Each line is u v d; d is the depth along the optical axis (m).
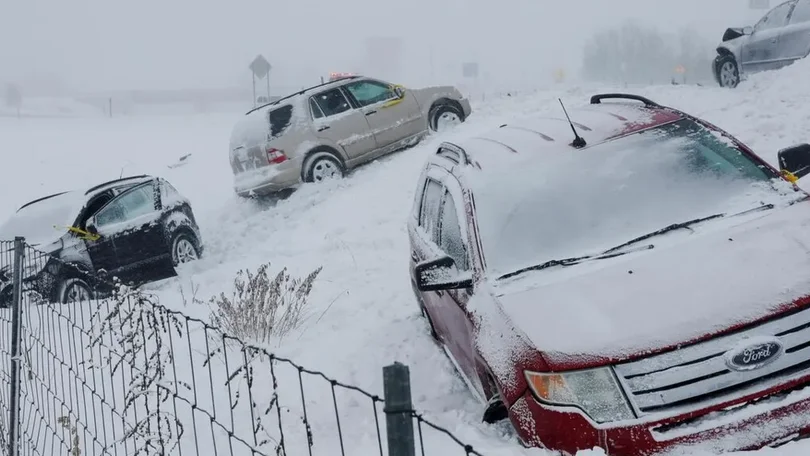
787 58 14.10
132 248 11.53
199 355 7.24
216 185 22.98
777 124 10.56
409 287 8.64
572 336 4.14
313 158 14.44
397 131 15.34
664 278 4.35
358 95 15.13
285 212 13.66
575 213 5.10
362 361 6.69
